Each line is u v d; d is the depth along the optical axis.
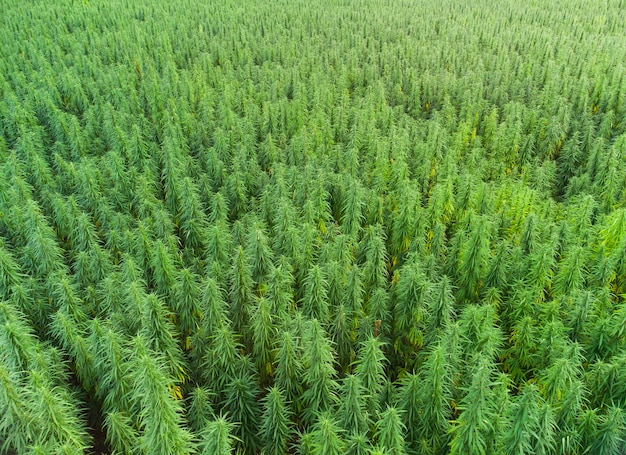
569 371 16.11
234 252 25.56
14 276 22.36
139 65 54.38
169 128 37.38
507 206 27.97
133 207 31.22
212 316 19.20
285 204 25.05
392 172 32.28
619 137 33.44
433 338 19.75
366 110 40.44
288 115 41.47
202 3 82.38
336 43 62.06
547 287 23.50
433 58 54.44
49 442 14.35
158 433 13.46
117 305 20.64
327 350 17.05
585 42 60.03
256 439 18.34
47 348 19.92
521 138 37.94
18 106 40.47
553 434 14.75
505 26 72.38
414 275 20.03
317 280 20.00
